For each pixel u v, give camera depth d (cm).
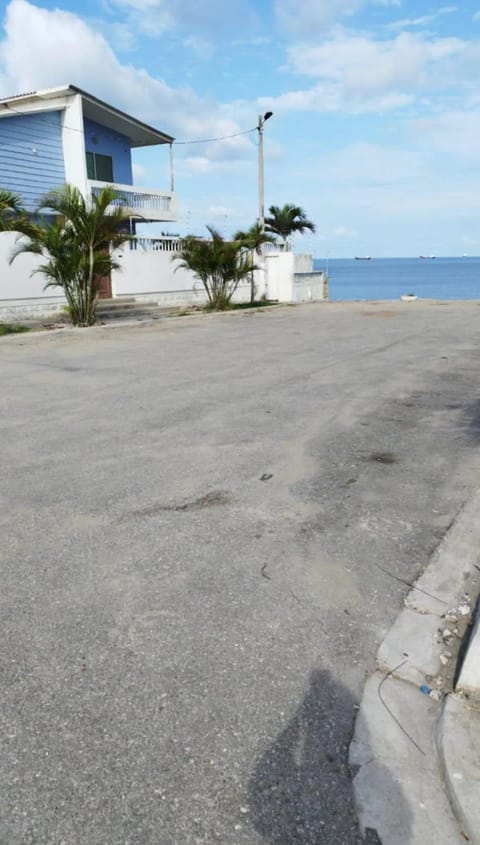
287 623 271
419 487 433
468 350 1107
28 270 1524
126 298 1852
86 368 903
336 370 891
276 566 320
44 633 261
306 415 628
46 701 222
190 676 236
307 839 172
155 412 636
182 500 405
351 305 2255
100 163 2220
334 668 242
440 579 309
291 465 476
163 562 322
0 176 1833
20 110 1841
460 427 588
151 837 172
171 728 210
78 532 356
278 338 1264
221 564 321
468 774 189
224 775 192
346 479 447
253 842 171
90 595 290
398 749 203
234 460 486
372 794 186
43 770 193
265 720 215
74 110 1923
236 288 2170
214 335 1311
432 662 246
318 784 190
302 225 3172
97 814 178
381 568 319
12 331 1334
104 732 208
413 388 768
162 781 189
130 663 242
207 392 735
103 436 550
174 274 2023
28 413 633
